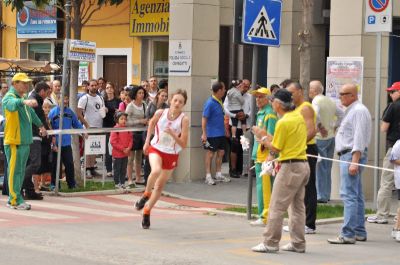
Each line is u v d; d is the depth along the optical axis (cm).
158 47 5300
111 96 4275
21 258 2084
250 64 5038
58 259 2081
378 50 3183
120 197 3553
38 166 3306
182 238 2484
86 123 4038
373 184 3447
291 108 2261
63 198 3438
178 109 2605
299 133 2244
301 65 3256
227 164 4594
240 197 3562
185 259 2130
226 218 2972
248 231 2669
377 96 3203
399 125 2900
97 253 2178
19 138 2952
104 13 5488
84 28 5603
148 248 2278
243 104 4091
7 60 4578
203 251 2264
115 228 2627
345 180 2472
